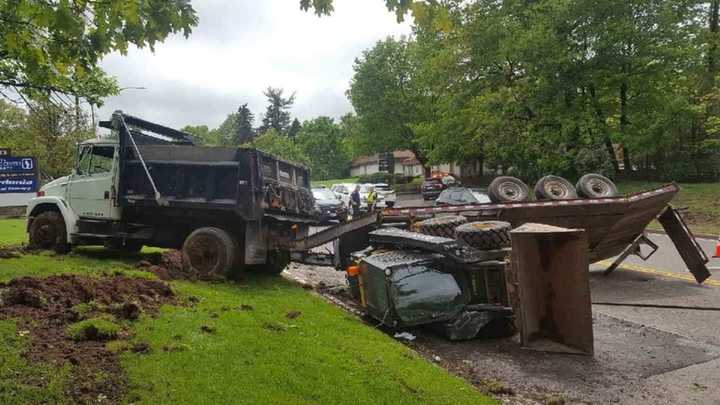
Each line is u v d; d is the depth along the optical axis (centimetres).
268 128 11406
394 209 981
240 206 870
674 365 586
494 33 3291
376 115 5294
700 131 3058
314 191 2625
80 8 374
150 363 441
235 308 673
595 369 575
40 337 472
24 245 1091
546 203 1020
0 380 376
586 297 616
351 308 816
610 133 2989
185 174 915
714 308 827
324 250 1054
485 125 3328
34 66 428
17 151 2259
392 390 450
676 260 1315
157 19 389
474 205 1016
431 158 4022
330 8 403
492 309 681
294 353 510
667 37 2872
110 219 973
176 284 793
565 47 2950
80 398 368
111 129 980
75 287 638
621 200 1027
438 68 3625
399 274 676
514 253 633
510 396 500
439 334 707
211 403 381
